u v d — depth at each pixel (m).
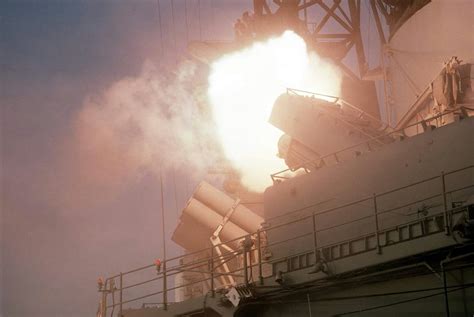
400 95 23.47
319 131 20.81
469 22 20.83
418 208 17.42
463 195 16.70
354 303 17.80
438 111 19.75
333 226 18.22
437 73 21.70
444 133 17.30
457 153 17.00
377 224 16.97
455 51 21.12
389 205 18.00
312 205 19.50
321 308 18.34
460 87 19.17
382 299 17.34
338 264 17.53
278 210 20.16
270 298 19.16
